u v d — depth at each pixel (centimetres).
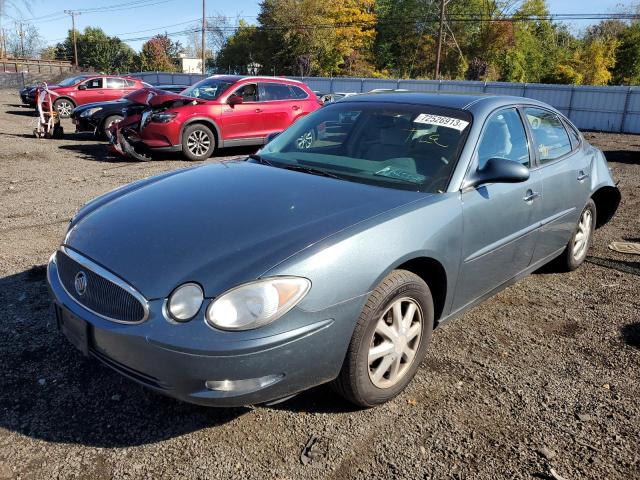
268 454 245
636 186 921
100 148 1231
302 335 229
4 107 2388
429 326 294
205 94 1129
